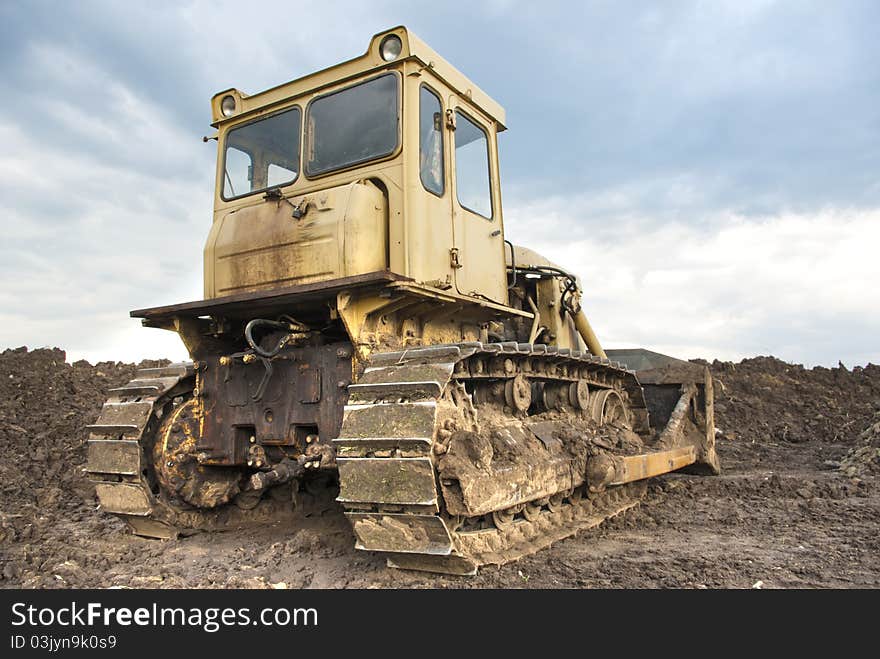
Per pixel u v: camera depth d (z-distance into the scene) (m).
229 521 6.29
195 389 5.99
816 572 4.75
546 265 8.09
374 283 4.65
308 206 5.26
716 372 16.75
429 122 5.55
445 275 5.48
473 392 5.56
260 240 5.46
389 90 5.41
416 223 5.20
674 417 8.43
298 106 5.90
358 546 4.37
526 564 4.82
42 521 6.48
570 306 7.99
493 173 6.45
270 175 5.96
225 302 5.29
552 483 5.28
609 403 7.36
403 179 5.21
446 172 5.65
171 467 5.72
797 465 10.77
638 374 9.13
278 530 6.01
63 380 12.59
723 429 13.84
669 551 5.34
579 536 5.81
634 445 6.84
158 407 5.92
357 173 5.44
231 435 5.71
